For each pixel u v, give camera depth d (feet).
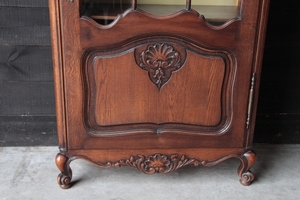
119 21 3.39
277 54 4.86
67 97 3.67
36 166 4.61
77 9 3.35
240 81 3.73
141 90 3.67
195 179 4.45
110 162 3.97
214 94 3.75
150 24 3.42
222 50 3.59
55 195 4.09
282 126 5.23
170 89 3.68
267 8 3.49
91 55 3.55
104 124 3.78
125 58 3.54
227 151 4.03
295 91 5.06
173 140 3.88
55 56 3.55
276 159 4.94
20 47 4.60
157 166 3.99
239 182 4.41
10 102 4.82
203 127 3.88
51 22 3.44
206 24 3.46
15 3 4.41
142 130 3.83
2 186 4.21
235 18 3.50
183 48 3.54
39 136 5.01
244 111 3.85
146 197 4.11
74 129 3.80
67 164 4.00
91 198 4.07
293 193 4.25
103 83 3.62
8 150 4.92
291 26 4.74
